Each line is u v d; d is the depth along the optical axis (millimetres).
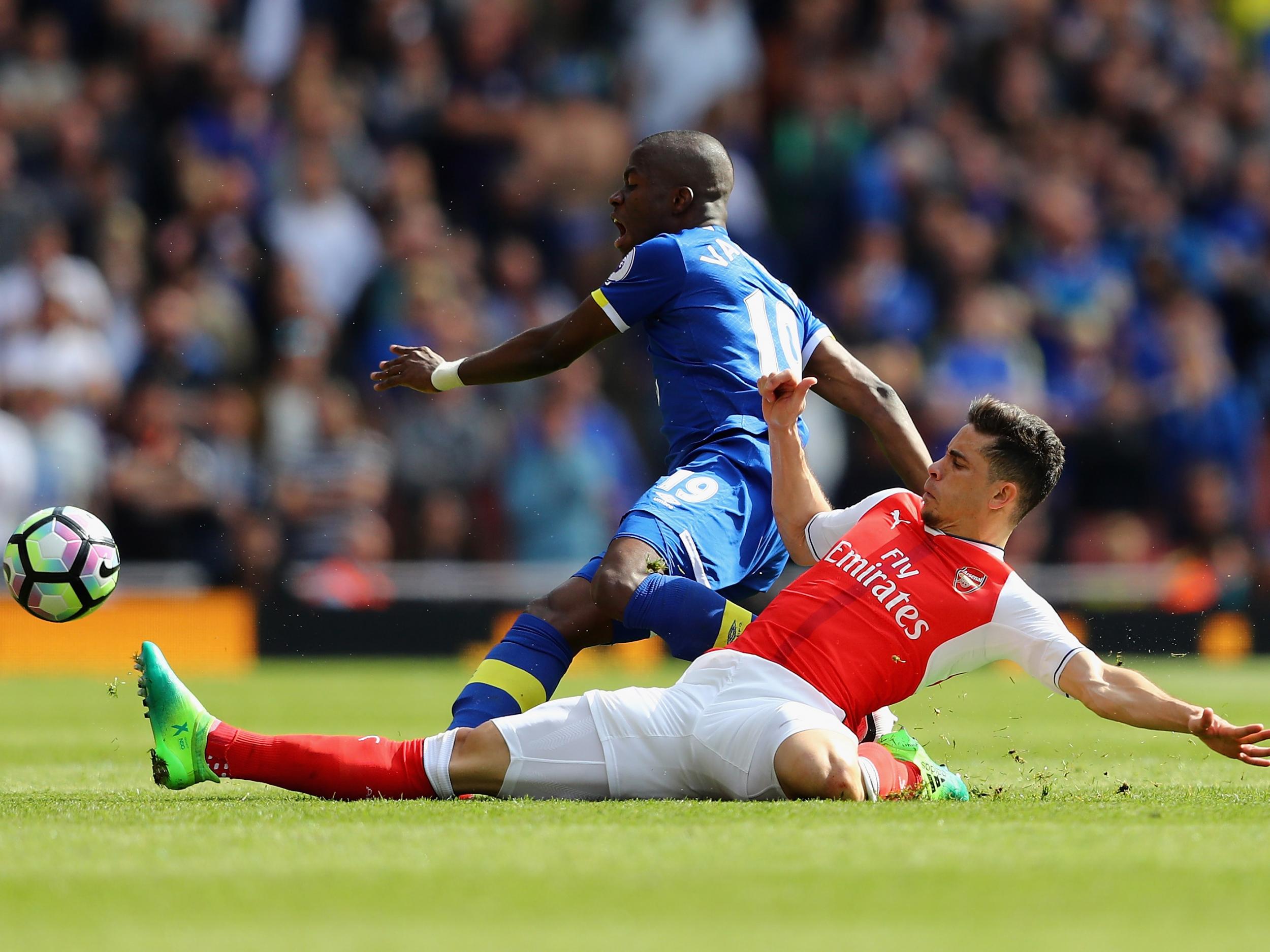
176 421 42094
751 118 50969
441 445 42688
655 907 8258
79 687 34219
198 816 11633
